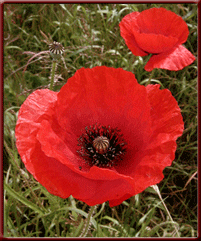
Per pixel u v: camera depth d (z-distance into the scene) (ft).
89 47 1.28
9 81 1.22
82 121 0.82
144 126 0.77
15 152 1.00
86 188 0.71
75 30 1.38
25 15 1.48
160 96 0.77
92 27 1.39
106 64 1.34
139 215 1.07
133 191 0.69
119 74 0.77
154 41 0.96
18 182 1.04
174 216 1.10
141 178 0.70
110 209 1.07
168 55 0.98
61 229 1.01
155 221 1.07
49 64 1.30
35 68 1.33
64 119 0.80
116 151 0.81
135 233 0.99
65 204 1.02
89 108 0.81
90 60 1.33
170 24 1.04
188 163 1.18
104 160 0.81
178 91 1.30
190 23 1.44
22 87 1.21
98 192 0.71
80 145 0.81
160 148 0.72
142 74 1.30
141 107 0.77
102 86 0.79
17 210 1.01
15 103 1.22
